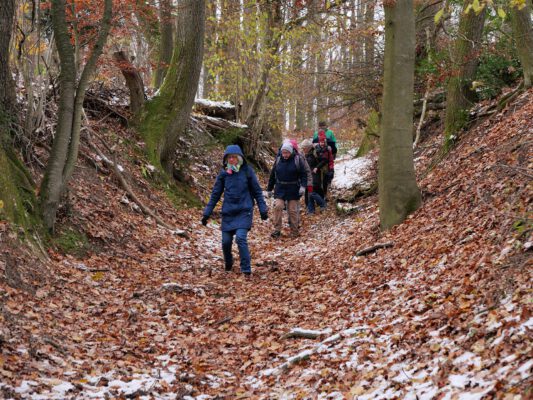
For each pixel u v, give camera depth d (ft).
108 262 25.88
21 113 29.27
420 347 13.25
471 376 10.39
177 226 36.22
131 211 33.30
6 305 16.55
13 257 19.56
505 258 15.84
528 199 19.24
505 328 11.60
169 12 47.42
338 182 54.60
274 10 52.65
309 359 15.43
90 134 36.86
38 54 28.73
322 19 45.29
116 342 17.21
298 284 24.91
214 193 28.19
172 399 13.42
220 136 56.29
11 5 25.66
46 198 24.79
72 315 18.60
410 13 28.60
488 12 39.75
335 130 80.48
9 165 24.36
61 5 24.84
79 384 13.24
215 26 56.59
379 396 11.34
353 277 23.41
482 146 31.24
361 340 15.39
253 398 13.47
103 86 44.62
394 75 28.81
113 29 39.99
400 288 19.13
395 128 28.86
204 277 26.81
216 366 16.29
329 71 47.47
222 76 59.36
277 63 54.44
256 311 21.48
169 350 17.39
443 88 48.70
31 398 11.82
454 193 26.94
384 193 29.12
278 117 61.31
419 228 25.64
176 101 43.60
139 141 41.91
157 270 26.91
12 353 13.89
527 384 8.97
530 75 35.83
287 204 38.65
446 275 17.94
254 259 31.86
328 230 37.50
